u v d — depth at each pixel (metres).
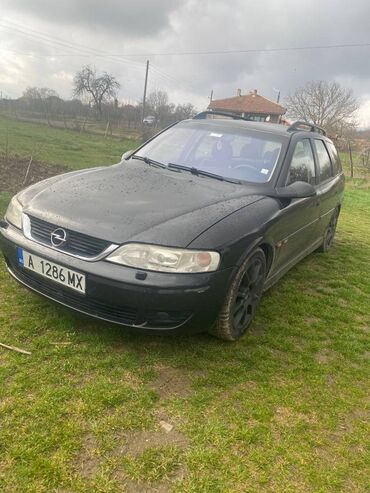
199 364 3.07
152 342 3.23
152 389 2.74
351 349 3.62
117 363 2.94
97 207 3.06
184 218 3.00
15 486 1.98
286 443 2.47
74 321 3.34
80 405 2.51
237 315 3.36
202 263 2.81
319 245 5.97
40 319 3.33
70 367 2.83
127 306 2.78
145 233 2.81
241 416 2.62
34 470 2.06
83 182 3.56
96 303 2.89
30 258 3.03
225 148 4.25
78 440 2.27
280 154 4.20
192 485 2.11
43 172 10.51
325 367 3.29
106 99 52.16
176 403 2.65
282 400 2.82
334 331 3.92
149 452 2.26
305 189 3.84
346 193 16.62
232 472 2.22
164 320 2.86
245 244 3.11
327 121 46.97
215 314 3.01
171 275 2.74
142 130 33.75
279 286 4.80
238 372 3.04
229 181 3.86
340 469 2.35
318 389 3.01
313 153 5.02
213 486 2.12
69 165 12.92
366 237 8.24
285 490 2.17
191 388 2.81
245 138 4.35
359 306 4.59
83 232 2.85
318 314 4.21
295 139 4.52
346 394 3.01
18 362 2.81
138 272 2.73
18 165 10.98
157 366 2.98
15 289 3.72
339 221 9.77
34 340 3.07
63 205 3.11
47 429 2.31
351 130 45.03
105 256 2.78
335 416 2.76
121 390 2.68
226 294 3.01
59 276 2.90
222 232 2.97
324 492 2.19
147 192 3.37
